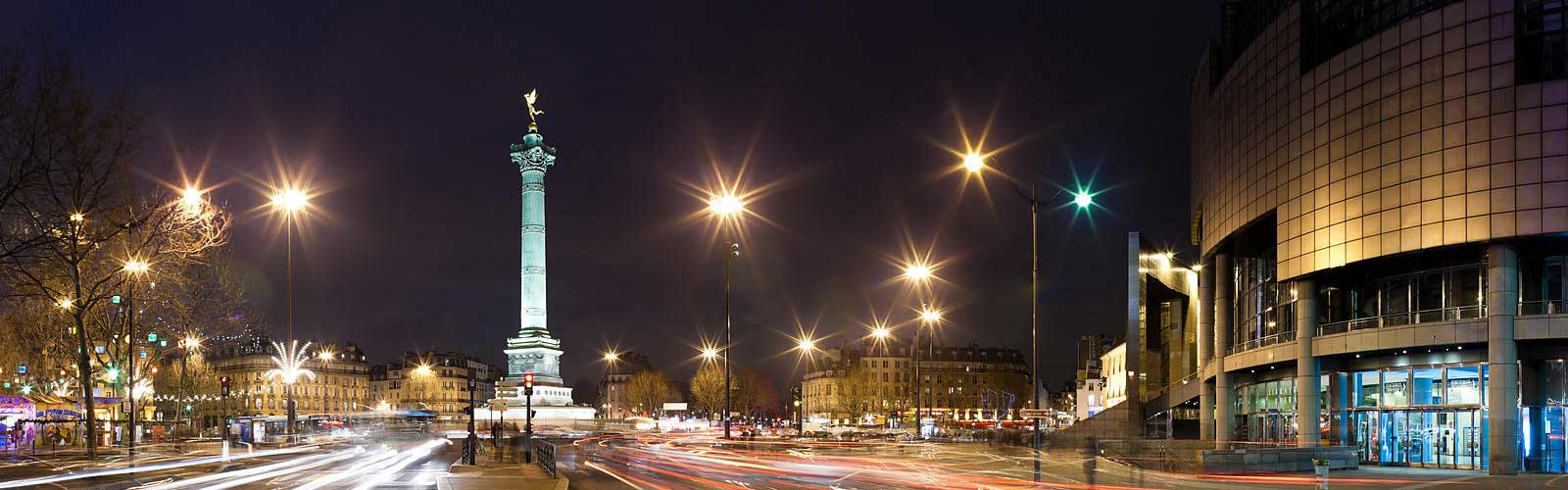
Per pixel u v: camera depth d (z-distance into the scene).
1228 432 66.25
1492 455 43.69
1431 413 48.34
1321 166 51.72
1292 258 53.62
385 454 49.19
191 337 64.00
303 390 187.38
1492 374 44.22
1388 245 47.53
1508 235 43.47
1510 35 44.25
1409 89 47.22
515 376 101.19
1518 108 43.78
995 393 184.00
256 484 28.78
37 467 36.88
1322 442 53.78
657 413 190.50
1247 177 59.38
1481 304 46.28
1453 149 45.38
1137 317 74.88
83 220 37.28
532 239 101.12
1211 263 72.94
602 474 34.88
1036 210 30.69
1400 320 49.78
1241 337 67.31
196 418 100.00
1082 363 164.00
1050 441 68.38
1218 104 65.50
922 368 194.38
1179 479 35.56
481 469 34.12
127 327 54.88
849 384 168.50
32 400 54.44
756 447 62.31
